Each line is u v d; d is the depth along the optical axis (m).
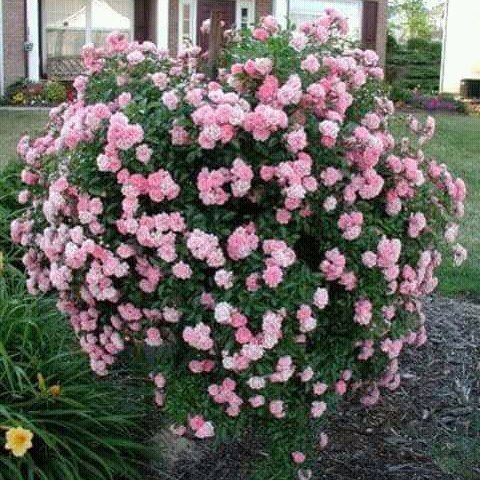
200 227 2.77
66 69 18.64
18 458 2.83
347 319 2.98
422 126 3.48
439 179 3.30
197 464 3.29
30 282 3.40
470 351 4.36
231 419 2.91
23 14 17.20
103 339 3.10
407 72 23.89
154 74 3.17
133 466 3.20
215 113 2.68
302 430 2.99
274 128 2.71
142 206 2.86
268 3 19.62
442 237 3.33
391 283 3.02
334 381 2.97
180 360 2.98
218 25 3.27
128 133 2.77
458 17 22.92
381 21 20.50
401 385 3.98
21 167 5.03
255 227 2.80
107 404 3.20
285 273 2.75
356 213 2.88
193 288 2.79
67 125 3.06
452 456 3.40
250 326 2.74
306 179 2.76
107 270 2.85
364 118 3.12
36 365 3.11
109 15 19.14
